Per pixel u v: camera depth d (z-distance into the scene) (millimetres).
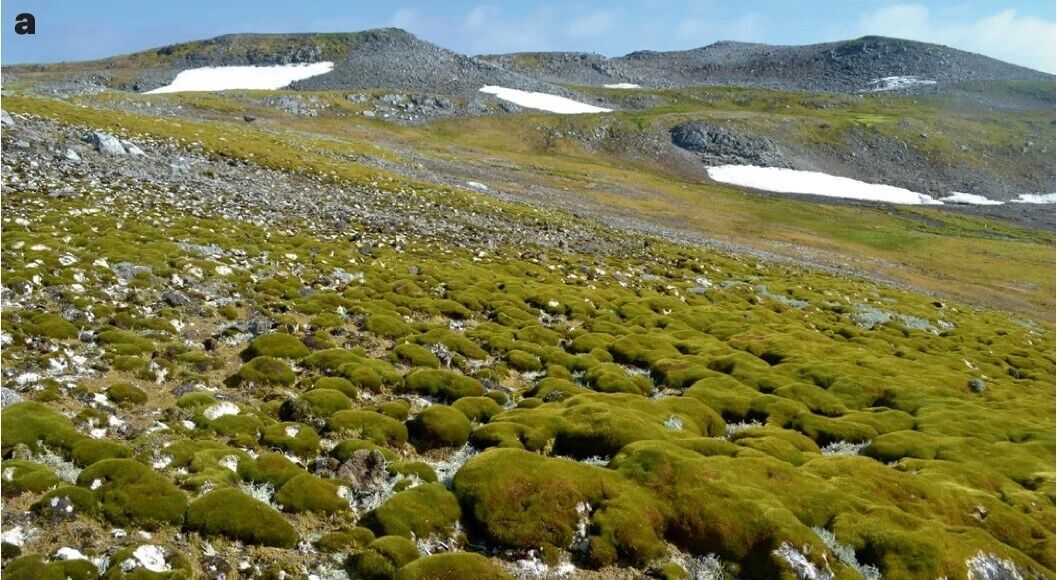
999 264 118438
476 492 16250
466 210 78188
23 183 43469
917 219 168875
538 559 15000
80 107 92812
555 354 31047
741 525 16234
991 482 22797
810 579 15078
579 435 20922
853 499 18719
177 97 184375
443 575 13281
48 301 24469
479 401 23109
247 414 18828
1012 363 50719
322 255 42375
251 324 27031
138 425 17203
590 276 55656
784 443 23281
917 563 16016
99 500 13391
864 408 31344
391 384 23984
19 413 15602
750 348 38938
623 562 15344
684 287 58688
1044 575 17188
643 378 29938
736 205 155875
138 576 11453
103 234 35531
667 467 18125
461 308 36719
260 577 12586
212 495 14062
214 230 42625
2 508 12656
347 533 14328
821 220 149875
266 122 173750
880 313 61594
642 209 129125
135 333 23688
